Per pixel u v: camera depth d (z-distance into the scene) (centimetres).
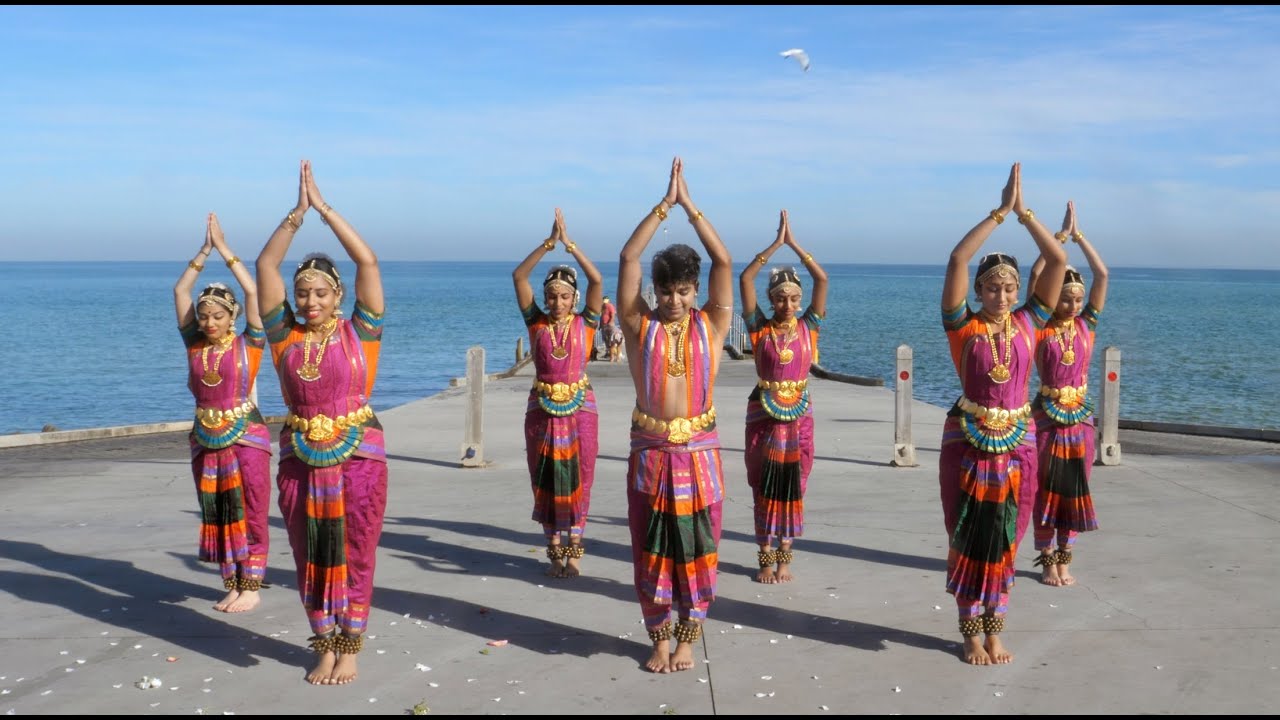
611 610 605
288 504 494
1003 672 502
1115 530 777
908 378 1055
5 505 877
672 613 558
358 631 495
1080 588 636
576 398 672
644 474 507
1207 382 2798
